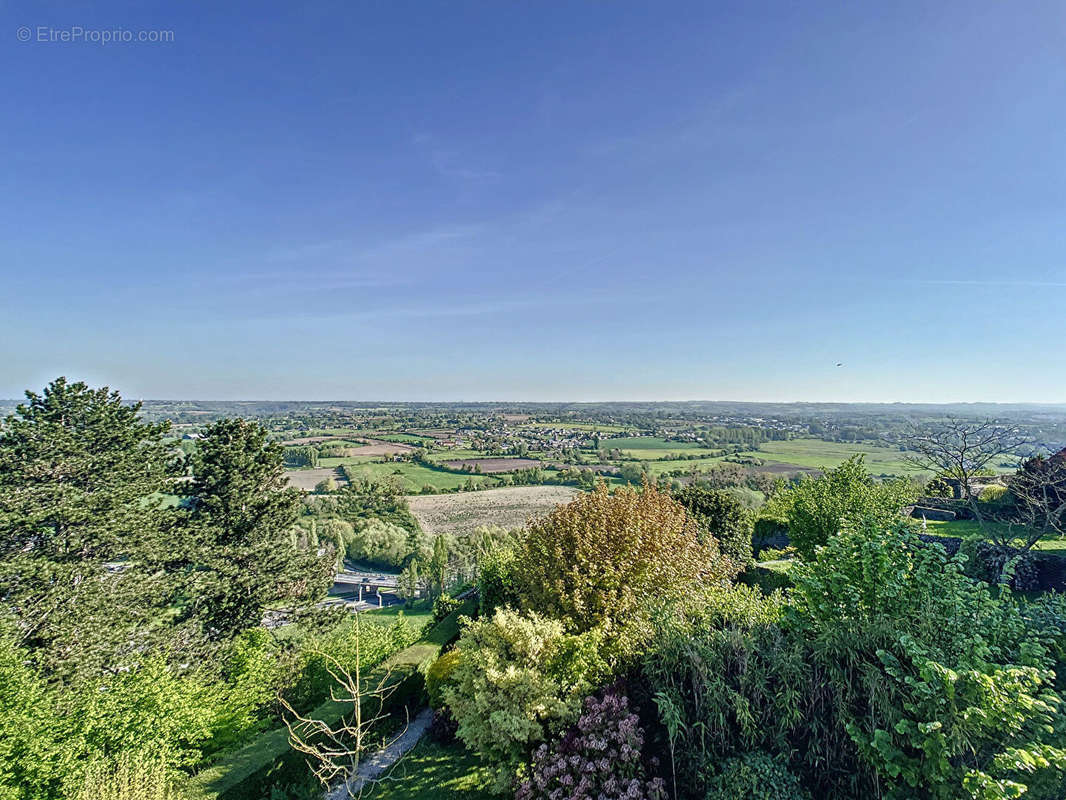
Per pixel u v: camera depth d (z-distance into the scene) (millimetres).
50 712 9281
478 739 8148
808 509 20422
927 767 5312
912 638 5852
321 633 21672
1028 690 5375
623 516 11641
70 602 17406
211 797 8008
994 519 19875
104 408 20344
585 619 10078
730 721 6746
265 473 23109
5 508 16859
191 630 19891
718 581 12203
